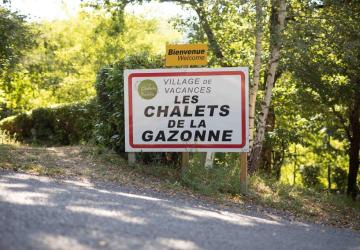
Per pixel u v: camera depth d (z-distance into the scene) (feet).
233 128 35.47
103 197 24.39
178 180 35.14
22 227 16.80
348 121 67.26
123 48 86.89
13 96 99.45
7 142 50.80
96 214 20.17
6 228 16.48
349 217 36.01
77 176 31.40
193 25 52.26
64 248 15.08
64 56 92.99
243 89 35.29
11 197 21.38
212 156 37.68
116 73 38.70
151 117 36.35
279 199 35.45
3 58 62.69
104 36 87.86
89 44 89.35
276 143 67.21
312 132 73.77
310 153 95.14
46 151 39.22
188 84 35.91
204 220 22.82
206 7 49.47
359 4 44.68
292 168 101.81
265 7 44.96
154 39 89.25
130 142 36.65
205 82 35.76
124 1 53.31
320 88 51.21
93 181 30.60
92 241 16.24
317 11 46.78
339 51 44.11
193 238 18.81
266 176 44.45
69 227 17.56
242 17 45.85
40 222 17.72
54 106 59.00
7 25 59.57
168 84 36.11
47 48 100.27
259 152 43.16
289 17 44.73
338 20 43.42
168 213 22.94
